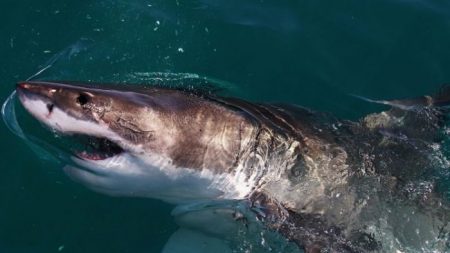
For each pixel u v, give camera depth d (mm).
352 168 3498
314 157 3482
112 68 4020
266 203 3418
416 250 3389
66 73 3949
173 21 4266
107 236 3426
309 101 4039
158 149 3250
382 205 3441
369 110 4008
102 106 3158
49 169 3525
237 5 4418
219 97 3561
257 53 4199
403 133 3771
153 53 4125
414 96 4086
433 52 4281
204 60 4145
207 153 3334
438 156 3697
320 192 3428
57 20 4156
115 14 4230
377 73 4172
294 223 3402
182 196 3422
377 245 3369
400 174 3559
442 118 3871
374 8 4480
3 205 3457
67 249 3371
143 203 3531
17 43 4020
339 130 3674
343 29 4355
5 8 4148
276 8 4438
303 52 4230
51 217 3451
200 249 3383
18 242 3367
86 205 3502
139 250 3398
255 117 3480
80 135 3188
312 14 4422
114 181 3271
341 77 4145
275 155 3439
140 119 3215
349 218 3412
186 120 3305
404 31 4371
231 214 3457
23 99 3115
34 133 3535
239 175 3395
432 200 3508
